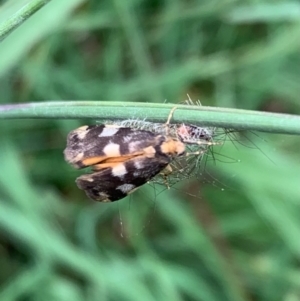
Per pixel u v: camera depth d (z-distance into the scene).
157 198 0.13
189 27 0.14
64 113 0.06
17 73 0.13
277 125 0.05
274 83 0.14
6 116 0.06
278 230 0.12
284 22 0.14
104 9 0.13
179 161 0.07
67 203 0.13
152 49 0.14
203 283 0.12
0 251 0.12
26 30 0.11
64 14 0.11
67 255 0.11
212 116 0.05
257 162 0.12
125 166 0.06
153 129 0.07
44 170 0.13
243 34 0.14
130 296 0.11
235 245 0.13
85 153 0.06
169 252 0.13
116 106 0.06
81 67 0.13
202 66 0.13
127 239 0.13
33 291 0.12
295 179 0.12
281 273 0.12
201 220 0.13
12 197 0.12
